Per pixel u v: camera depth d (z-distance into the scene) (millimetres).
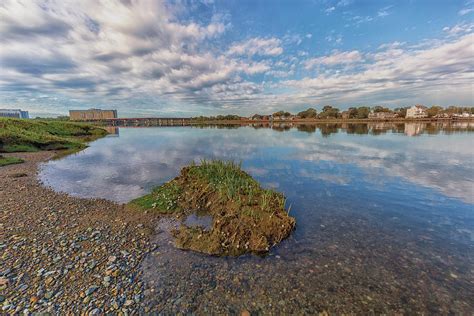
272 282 4754
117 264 5227
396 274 4988
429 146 24203
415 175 12852
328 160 17359
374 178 12383
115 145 29156
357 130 53094
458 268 5168
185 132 54969
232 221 6832
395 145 25344
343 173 13477
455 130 47594
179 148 25281
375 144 26469
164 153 21844
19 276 4707
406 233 6773
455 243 6207
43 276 4730
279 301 4250
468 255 5664
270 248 6016
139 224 7301
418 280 4793
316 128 64875
